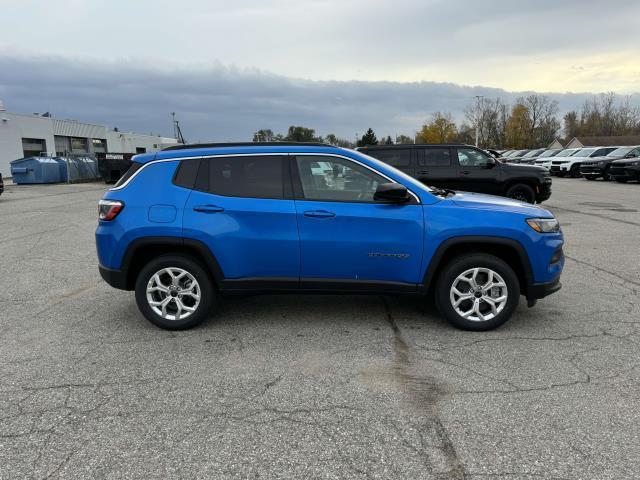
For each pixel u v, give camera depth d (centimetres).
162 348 415
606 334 436
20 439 283
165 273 452
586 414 304
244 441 279
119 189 454
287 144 452
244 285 441
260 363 383
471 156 1228
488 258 432
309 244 431
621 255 763
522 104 8556
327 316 490
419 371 366
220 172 446
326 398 327
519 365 374
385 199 430
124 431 290
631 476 247
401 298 546
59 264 748
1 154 3984
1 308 532
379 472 252
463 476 248
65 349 414
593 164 2494
